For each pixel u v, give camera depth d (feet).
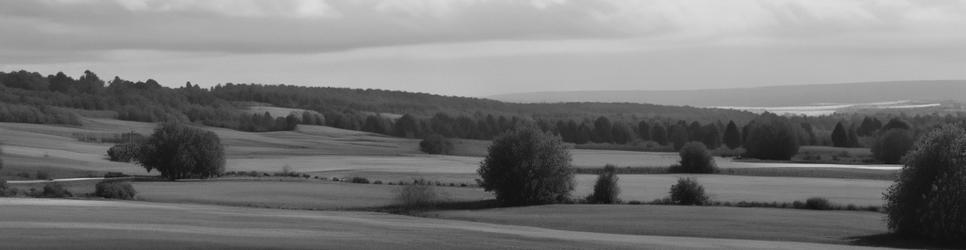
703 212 233.55
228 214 210.59
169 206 237.86
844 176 372.99
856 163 462.60
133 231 152.97
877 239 191.01
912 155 199.82
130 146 441.27
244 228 168.96
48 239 135.54
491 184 276.41
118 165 421.59
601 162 458.50
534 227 208.03
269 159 474.49
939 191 192.75
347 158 486.38
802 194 287.48
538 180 272.51
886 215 225.15
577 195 294.25
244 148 546.67
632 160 476.54
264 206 254.06
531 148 275.39
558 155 278.05
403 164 447.42
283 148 559.79
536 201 274.57
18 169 371.15
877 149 471.21
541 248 144.25
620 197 283.79
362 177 364.38
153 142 364.38
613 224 211.41
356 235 157.99
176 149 360.89
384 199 273.95
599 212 238.48
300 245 136.05
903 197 197.47
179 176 364.17
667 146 627.87
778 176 374.43
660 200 268.00
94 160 436.76
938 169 195.00
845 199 267.80
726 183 334.44
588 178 365.40
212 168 368.48
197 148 364.58
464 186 324.80
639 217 224.53
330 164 445.78
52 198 261.24
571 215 232.73
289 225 180.24
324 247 134.72
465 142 612.29
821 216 222.69
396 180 351.87
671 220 217.15
